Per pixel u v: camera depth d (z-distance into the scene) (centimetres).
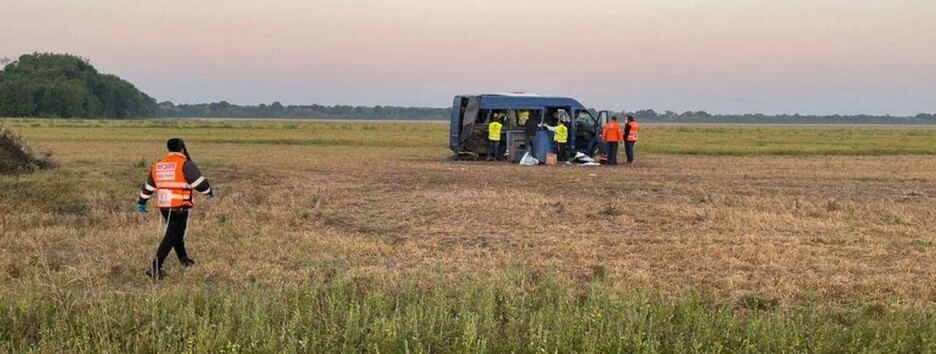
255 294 699
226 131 6119
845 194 1695
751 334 577
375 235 1109
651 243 1016
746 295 731
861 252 955
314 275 820
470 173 2177
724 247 974
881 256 936
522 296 708
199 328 577
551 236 1077
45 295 671
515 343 572
